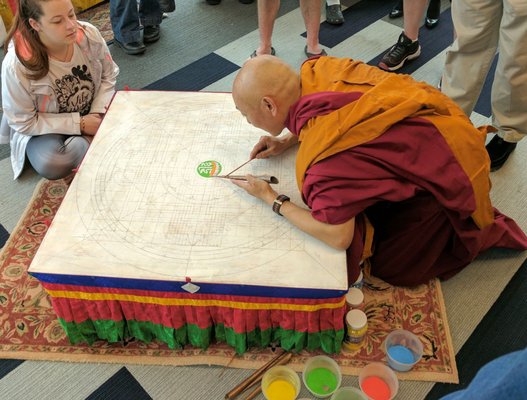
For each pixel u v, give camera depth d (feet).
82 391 4.94
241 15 10.09
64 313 4.77
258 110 4.46
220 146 5.54
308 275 4.34
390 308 5.48
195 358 5.09
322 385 4.83
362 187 4.23
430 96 4.45
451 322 5.43
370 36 9.49
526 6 5.47
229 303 4.51
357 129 4.18
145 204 4.92
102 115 6.52
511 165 7.02
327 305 4.43
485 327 5.38
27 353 5.18
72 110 6.45
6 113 6.02
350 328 4.86
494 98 6.40
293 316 4.60
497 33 6.32
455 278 5.80
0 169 7.11
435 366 5.00
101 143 5.56
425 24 9.66
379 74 4.79
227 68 8.87
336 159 4.26
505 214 6.43
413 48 8.64
